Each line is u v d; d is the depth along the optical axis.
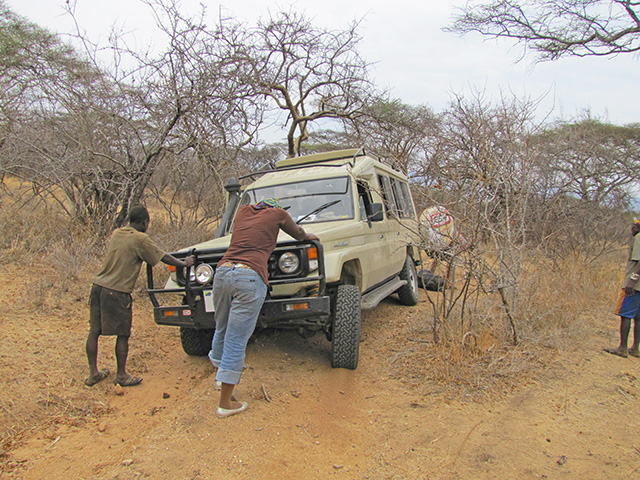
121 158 8.30
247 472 2.90
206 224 9.31
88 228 7.74
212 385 4.17
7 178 9.32
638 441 3.19
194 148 8.07
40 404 3.70
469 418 3.52
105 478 2.83
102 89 8.08
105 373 4.29
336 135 18.19
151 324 5.88
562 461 2.94
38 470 2.91
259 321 4.09
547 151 8.02
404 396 3.93
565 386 4.07
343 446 3.21
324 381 4.29
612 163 11.94
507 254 5.01
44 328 4.99
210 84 8.00
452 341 4.50
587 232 9.27
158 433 3.38
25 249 7.20
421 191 5.01
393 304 7.51
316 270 4.14
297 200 5.61
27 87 8.61
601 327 5.87
